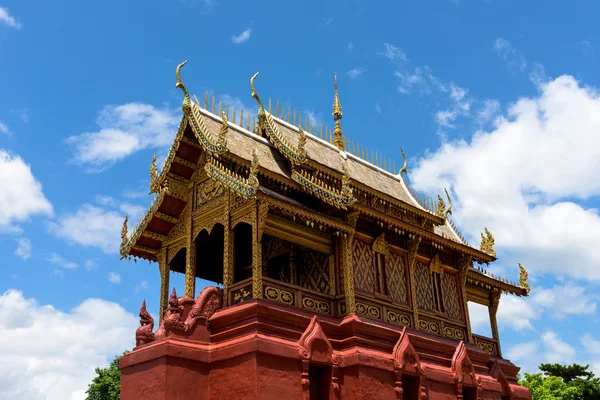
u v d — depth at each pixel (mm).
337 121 28516
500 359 27703
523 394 27047
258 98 23453
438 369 22031
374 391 18969
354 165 26969
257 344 16984
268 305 18266
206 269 25906
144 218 22734
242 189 18844
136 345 18453
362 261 22469
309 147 24719
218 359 17797
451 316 25812
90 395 50062
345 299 20750
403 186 29438
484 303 29391
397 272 23859
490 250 28453
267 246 25031
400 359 20281
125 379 17953
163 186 22203
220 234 24188
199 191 22203
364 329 20141
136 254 23688
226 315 18438
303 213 19703
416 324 23312
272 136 22859
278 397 16984
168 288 22766
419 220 25906
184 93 21531
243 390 16891
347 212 21781
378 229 23672
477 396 23250
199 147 22281
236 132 22578
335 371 18844
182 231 22500
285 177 21031
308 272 22703
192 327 18141
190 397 17172
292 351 17797
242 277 25688
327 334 19641
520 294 30047
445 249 26109
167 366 16875
